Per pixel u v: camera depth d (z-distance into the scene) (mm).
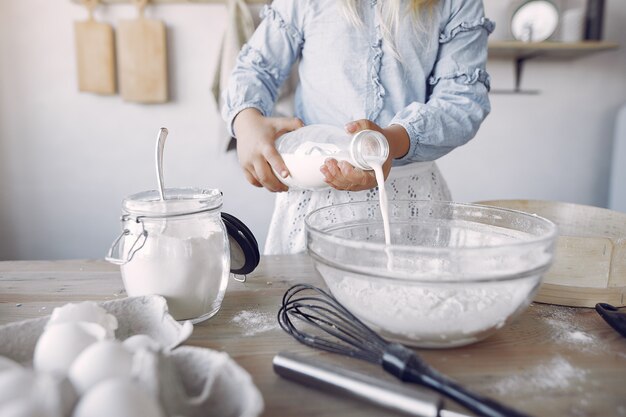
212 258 580
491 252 466
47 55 1833
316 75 995
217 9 1848
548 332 565
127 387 312
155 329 533
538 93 2049
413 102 895
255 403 341
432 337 498
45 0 1797
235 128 917
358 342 529
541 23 1852
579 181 2152
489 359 503
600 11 1800
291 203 1065
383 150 690
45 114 1878
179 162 1958
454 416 375
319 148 730
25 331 480
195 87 1900
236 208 2021
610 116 2094
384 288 503
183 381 413
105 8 1812
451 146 890
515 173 2125
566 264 650
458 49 947
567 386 454
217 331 569
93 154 1926
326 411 415
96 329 442
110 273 770
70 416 323
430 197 1032
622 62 2043
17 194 1932
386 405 393
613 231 888
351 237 660
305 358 457
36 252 1986
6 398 304
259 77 1000
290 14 1002
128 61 1823
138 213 552
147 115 1909
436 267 532
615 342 542
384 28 929
